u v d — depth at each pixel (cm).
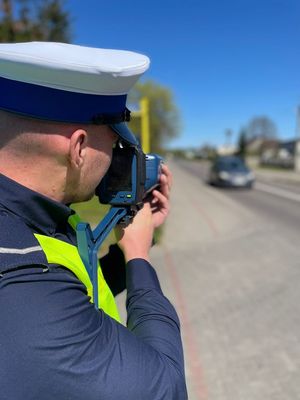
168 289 509
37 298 79
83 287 88
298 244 761
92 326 84
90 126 93
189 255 680
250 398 295
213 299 475
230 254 687
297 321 415
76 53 90
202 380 316
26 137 89
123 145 112
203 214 1137
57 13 978
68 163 92
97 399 79
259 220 1045
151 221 127
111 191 114
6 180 89
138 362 86
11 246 81
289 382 313
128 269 116
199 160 8375
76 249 101
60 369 77
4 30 941
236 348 362
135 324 101
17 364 76
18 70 84
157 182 130
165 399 86
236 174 2041
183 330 395
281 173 3825
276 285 524
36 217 91
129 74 91
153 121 2909
